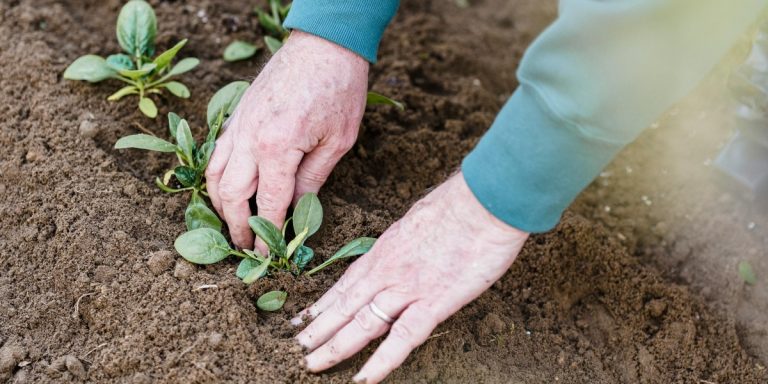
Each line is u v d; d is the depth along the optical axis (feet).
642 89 4.66
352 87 6.36
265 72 6.49
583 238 7.57
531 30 10.85
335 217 7.19
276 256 6.62
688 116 9.35
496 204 5.02
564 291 7.41
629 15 4.55
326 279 6.62
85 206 6.99
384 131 8.34
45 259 6.79
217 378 5.87
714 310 7.59
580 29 4.64
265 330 6.17
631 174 8.82
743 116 7.70
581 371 6.84
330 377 5.95
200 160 6.95
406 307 5.56
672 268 8.07
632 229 8.30
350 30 6.19
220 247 6.51
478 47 10.23
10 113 7.78
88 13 9.28
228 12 9.42
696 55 4.79
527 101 4.91
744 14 4.80
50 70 8.14
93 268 6.63
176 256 6.66
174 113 7.50
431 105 8.92
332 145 6.46
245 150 6.22
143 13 7.97
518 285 7.32
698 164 8.84
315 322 5.91
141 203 7.17
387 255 5.61
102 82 8.08
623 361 7.09
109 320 6.34
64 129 7.64
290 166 6.18
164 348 6.09
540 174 4.88
